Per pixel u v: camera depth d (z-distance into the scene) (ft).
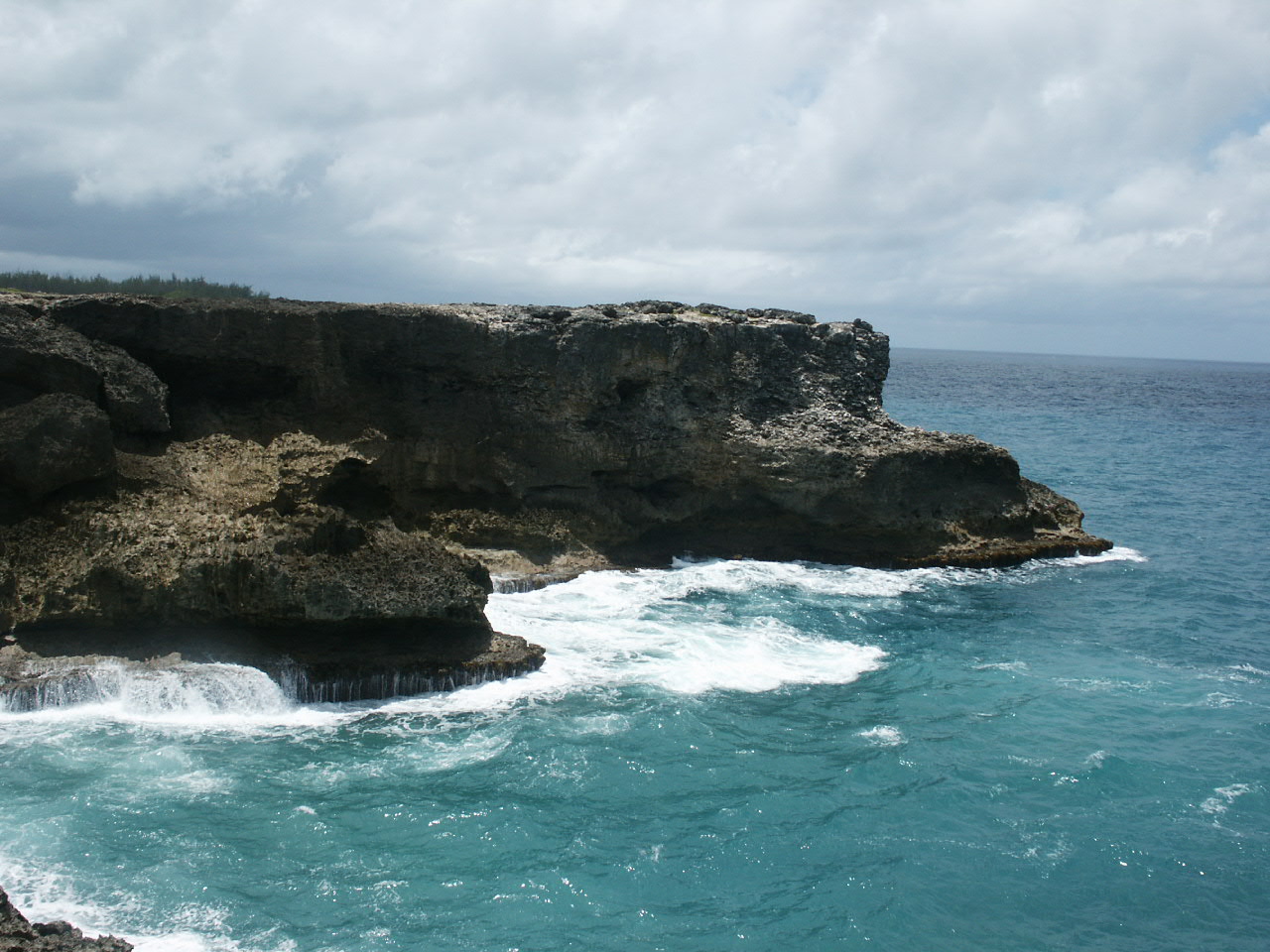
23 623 83.46
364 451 118.83
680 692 90.79
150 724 79.05
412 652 88.94
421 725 81.92
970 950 60.18
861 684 95.50
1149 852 69.97
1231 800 76.74
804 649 103.81
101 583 84.33
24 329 97.91
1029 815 73.77
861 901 63.46
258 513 97.66
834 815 72.43
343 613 85.15
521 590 116.06
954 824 72.18
